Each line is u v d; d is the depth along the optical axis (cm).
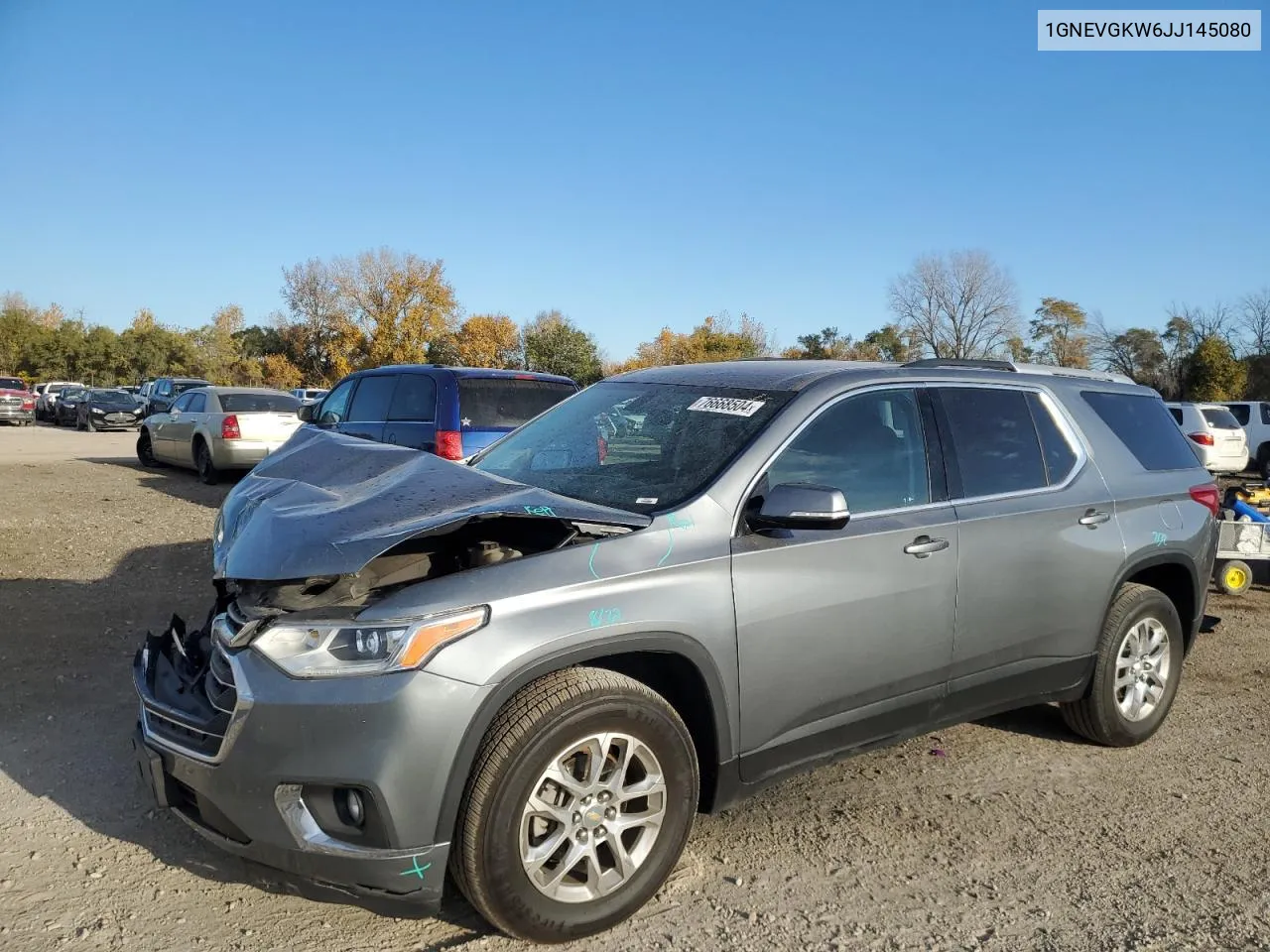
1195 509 493
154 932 295
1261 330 4328
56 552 841
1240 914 325
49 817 366
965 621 390
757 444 350
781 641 334
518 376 984
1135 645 471
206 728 282
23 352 6919
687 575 313
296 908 311
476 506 295
